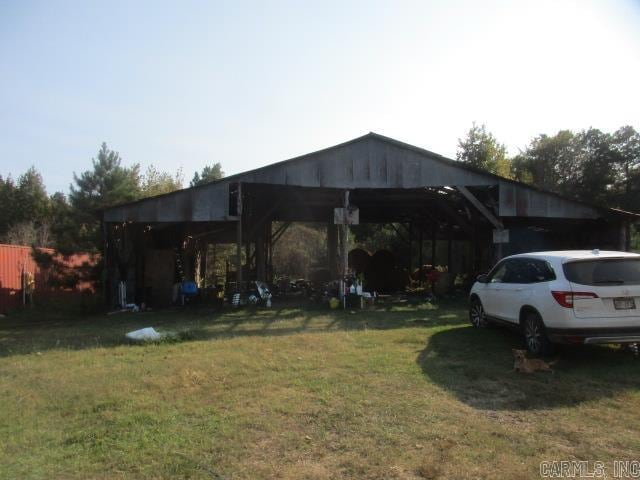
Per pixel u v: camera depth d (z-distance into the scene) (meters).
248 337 9.27
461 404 5.11
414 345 8.10
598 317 6.45
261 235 19.05
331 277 21.61
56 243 17.02
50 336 10.08
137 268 17.17
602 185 42.59
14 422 4.73
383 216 24.70
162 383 5.91
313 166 14.88
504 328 9.45
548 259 7.19
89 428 4.53
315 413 4.84
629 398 5.29
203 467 3.72
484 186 15.41
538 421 4.63
